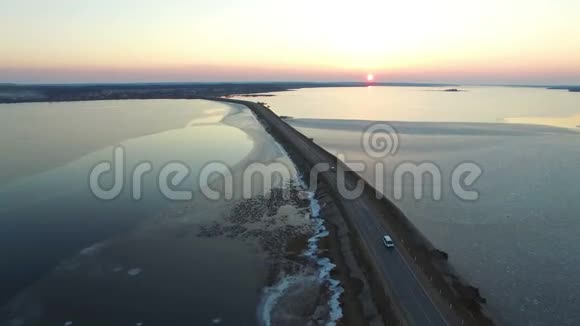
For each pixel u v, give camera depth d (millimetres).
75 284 30766
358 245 34312
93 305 28312
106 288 30312
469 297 26953
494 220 41344
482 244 36125
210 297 29359
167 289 30266
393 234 36500
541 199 47219
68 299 28953
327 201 46531
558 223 40438
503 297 28469
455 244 36125
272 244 37562
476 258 33688
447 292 27234
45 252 35500
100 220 42281
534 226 39812
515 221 41031
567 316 26469
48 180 55094
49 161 65000
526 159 65812
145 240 37938
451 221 41219
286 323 26516
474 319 24688
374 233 36781
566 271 31656
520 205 45375
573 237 37375
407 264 31047
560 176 56219
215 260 34531
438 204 46031
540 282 30219
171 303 28625
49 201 47344
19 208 45156
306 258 34875
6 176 56688
